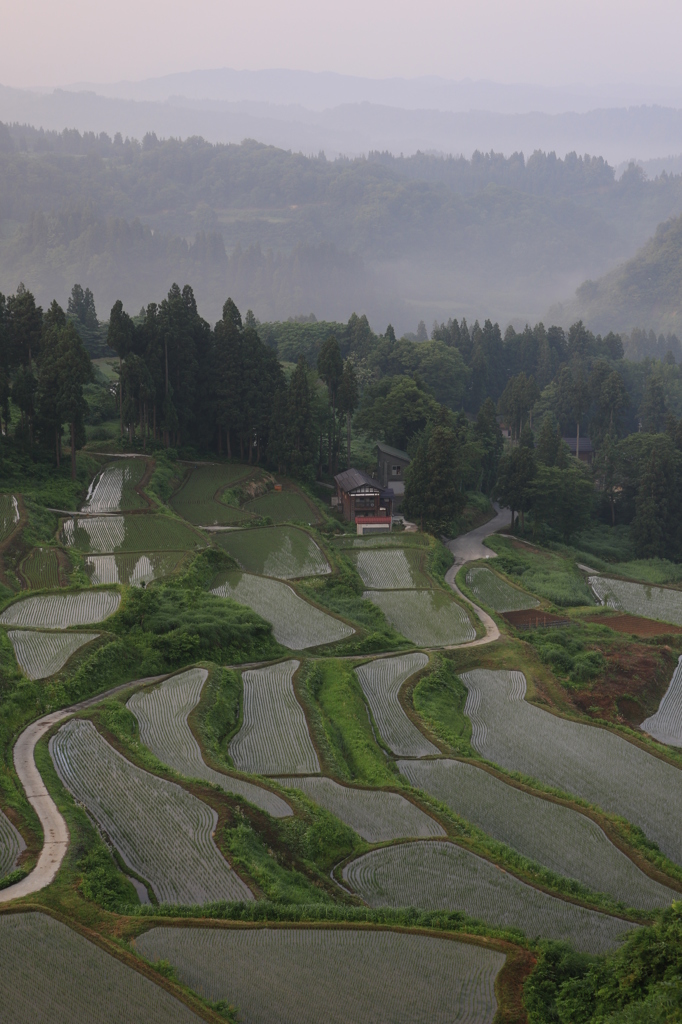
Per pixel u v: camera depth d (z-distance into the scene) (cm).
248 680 5103
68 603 5591
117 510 8275
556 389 17688
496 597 7719
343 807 3688
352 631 6041
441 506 9500
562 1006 2414
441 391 16925
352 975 2472
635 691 5662
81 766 3653
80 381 8869
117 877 2850
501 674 5819
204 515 8838
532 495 10519
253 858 3062
